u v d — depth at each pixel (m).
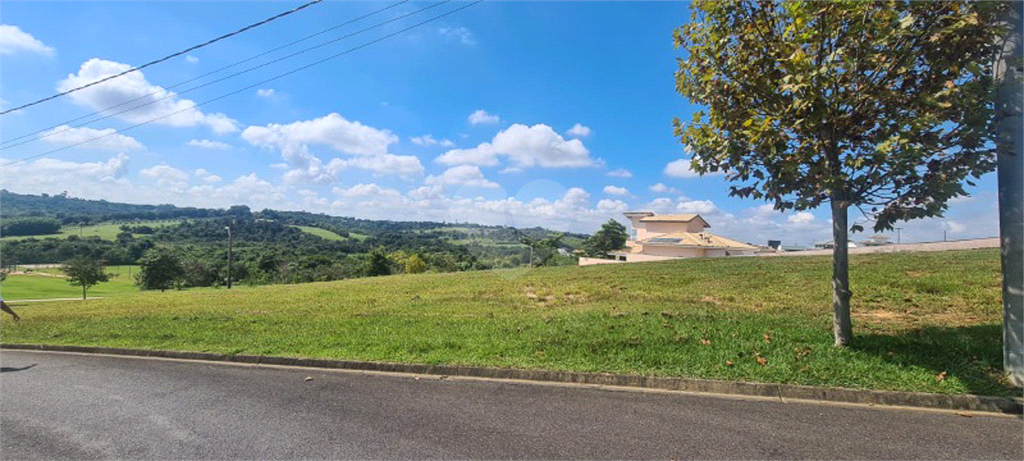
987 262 11.80
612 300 11.21
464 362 6.36
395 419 4.72
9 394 5.86
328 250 58.97
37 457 4.07
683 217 42.41
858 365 5.33
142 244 61.50
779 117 5.41
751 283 12.11
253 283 48.50
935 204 5.02
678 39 6.30
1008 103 4.87
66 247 57.06
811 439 4.03
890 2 4.77
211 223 76.19
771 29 5.71
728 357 5.88
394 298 13.48
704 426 4.34
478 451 3.98
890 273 11.55
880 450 3.82
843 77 5.19
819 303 9.27
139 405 5.35
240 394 5.66
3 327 11.20
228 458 3.98
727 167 6.09
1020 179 4.85
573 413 4.75
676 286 12.67
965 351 5.53
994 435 4.03
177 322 10.61
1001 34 4.67
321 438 4.32
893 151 4.78
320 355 7.08
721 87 5.80
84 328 10.38
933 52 4.95
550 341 7.08
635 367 5.80
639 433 4.24
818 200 5.89
